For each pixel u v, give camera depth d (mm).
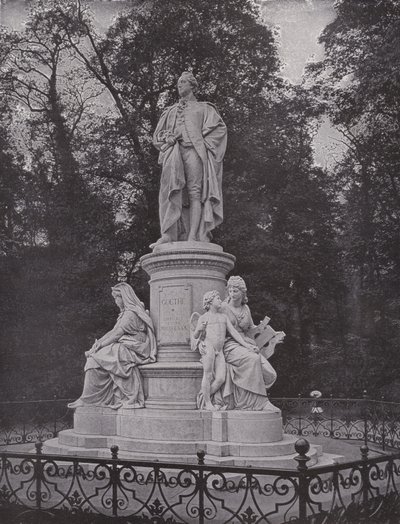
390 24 21406
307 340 25188
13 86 24906
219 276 9844
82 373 19453
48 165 23688
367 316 25203
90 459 5906
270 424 8242
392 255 23469
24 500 6910
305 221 23672
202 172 10094
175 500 6898
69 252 21922
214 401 8609
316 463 8391
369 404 13688
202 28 22594
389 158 24000
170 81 23531
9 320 20328
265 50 23969
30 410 14375
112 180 22500
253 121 23219
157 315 9727
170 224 9938
